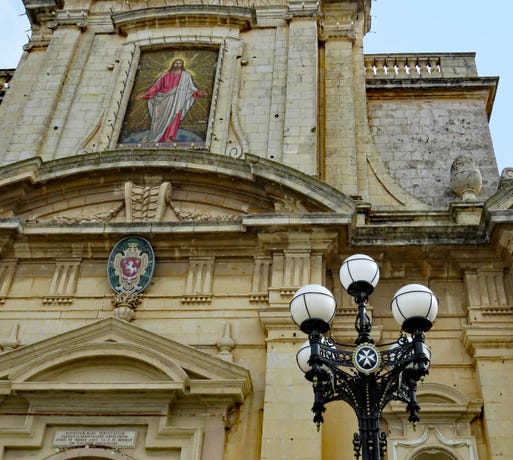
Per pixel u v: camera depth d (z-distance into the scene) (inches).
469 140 703.1
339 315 539.2
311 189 564.1
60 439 481.7
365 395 338.6
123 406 486.6
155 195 593.0
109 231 563.2
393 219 595.5
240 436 480.4
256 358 515.2
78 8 770.8
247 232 555.2
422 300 344.5
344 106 691.4
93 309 547.2
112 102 690.8
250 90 690.2
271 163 574.9
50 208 605.0
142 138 667.4
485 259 553.3
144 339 505.0
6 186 594.2
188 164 590.2
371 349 340.5
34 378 492.4
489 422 483.5
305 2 743.1
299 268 540.4
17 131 670.5
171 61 722.2
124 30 749.9
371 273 364.2
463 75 761.0
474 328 520.4
